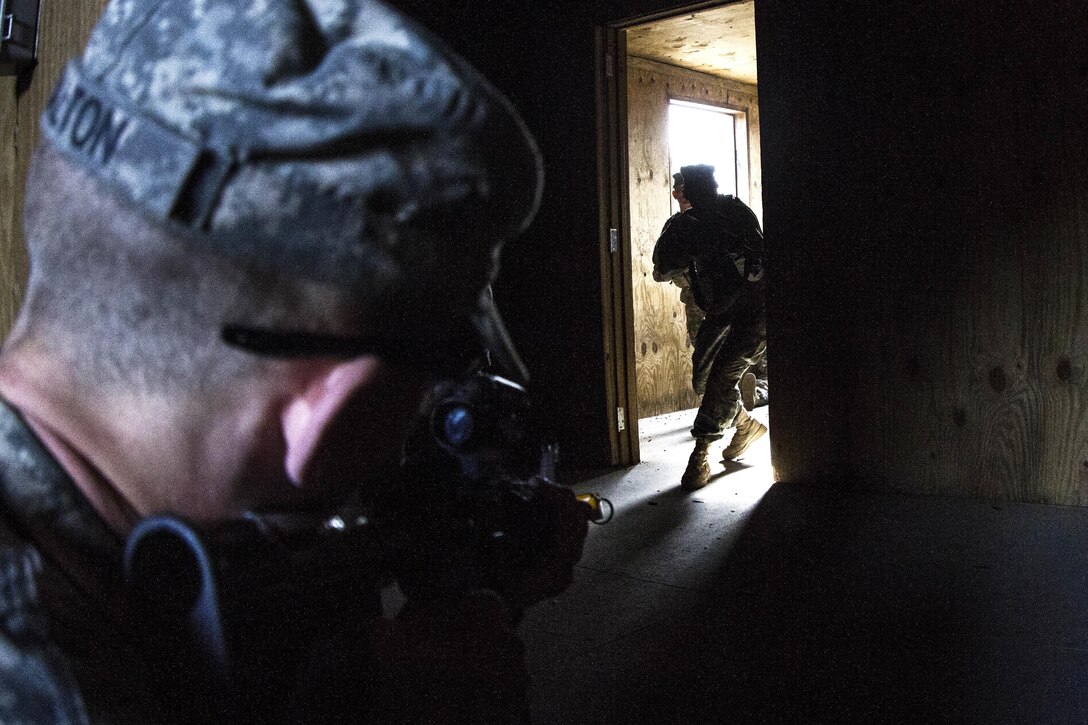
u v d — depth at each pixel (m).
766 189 4.27
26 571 0.37
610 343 4.89
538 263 5.05
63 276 0.42
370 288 0.43
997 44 3.64
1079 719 1.94
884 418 4.04
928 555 3.12
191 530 0.39
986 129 3.69
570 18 4.83
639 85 6.58
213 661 0.41
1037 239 3.60
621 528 3.71
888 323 4.00
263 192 0.41
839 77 4.05
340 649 0.56
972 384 3.80
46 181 0.44
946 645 2.37
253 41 0.41
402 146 0.43
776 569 3.08
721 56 6.68
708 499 4.12
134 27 0.43
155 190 0.40
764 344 4.32
